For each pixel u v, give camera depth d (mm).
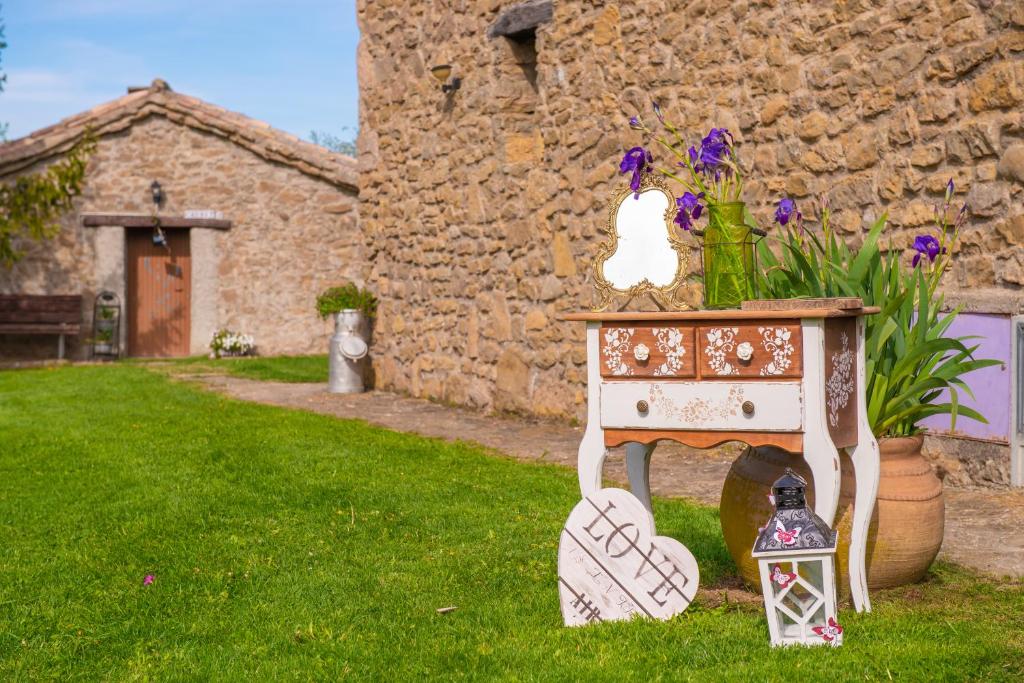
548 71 8359
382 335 11180
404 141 10641
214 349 16625
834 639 2979
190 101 17031
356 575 3961
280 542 4492
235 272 17172
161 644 3273
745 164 6730
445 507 5125
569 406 8266
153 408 9188
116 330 16719
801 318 3074
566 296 8242
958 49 5430
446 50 9758
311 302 17359
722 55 6844
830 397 3160
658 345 3256
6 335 16516
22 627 3441
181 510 5117
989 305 5258
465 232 9570
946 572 3756
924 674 2723
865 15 5938
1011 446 5207
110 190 16766
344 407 9711
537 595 3672
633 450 3836
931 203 5633
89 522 4934
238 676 2977
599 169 7859
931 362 3779
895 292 3752
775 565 3043
